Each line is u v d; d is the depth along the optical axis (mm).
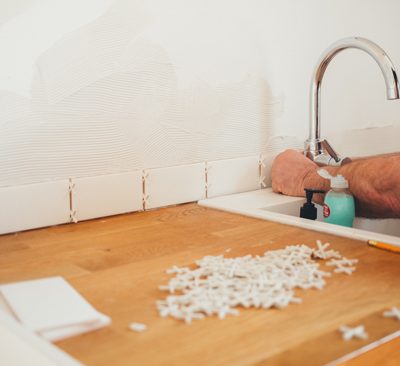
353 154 1695
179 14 1199
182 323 585
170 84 1204
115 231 1015
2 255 870
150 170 1184
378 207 1107
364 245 900
